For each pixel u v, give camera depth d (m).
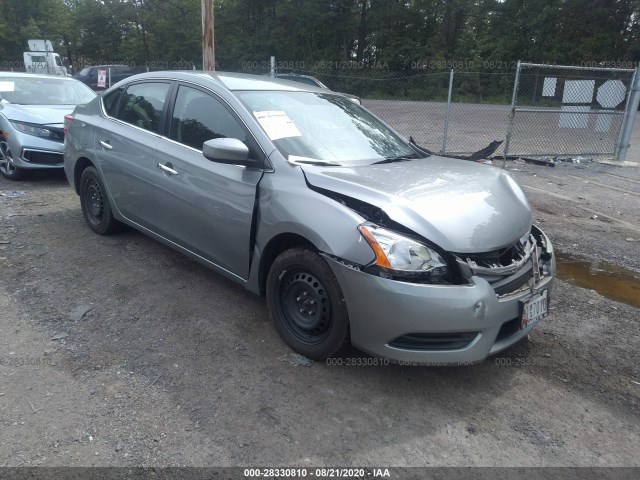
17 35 36.25
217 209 3.61
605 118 11.34
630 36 32.88
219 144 3.29
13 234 5.19
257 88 3.99
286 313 3.31
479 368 3.27
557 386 3.12
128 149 4.43
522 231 3.18
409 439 2.62
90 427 2.59
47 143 7.10
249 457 2.44
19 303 3.81
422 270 2.71
